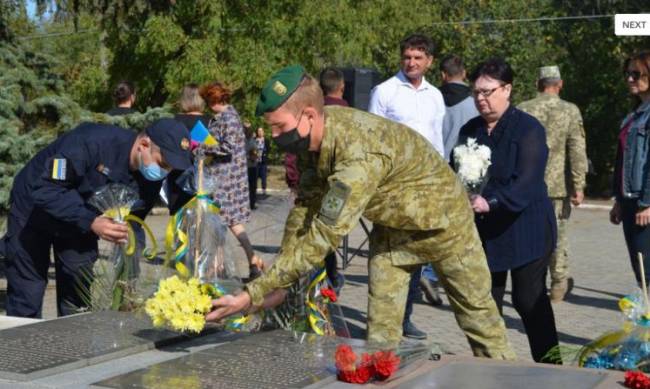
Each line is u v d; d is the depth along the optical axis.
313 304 4.10
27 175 4.83
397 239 3.85
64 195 4.46
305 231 3.58
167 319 3.21
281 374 2.96
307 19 20.77
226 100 8.17
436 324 7.06
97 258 4.85
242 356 3.19
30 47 9.36
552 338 4.71
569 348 4.15
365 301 8.03
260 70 20.22
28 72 8.77
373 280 3.94
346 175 3.21
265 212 7.84
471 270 3.86
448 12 28.80
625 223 5.76
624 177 5.70
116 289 4.19
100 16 11.78
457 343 6.45
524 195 4.53
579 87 22.97
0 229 7.25
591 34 22.75
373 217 3.63
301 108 3.21
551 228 4.69
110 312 3.96
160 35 19.31
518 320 7.24
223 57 20.81
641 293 3.50
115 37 19.02
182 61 20.00
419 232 3.79
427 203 3.60
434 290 7.70
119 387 2.81
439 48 27.75
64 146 4.48
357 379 2.89
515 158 4.63
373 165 3.28
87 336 3.50
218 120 7.96
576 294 8.55
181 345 3.48
